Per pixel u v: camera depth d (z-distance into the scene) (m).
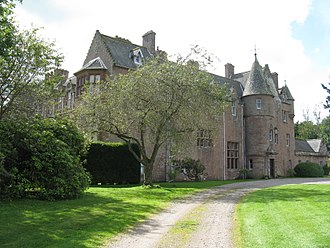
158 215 11.67
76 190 15.18
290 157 45.25
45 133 14.91
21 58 17.20
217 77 40.59
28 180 14.12
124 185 23.98
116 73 29.30
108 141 27.44
